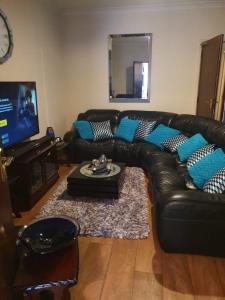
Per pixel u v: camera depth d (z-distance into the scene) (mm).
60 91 4551
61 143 3879
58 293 1216
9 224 1259
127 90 4578
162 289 1657
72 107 4852
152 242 2131
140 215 2496
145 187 3127
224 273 1789
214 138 2842
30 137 3240
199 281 1721
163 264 1879
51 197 2895
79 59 4578
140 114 4293
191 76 4316
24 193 2615
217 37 3420
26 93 2967
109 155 3990
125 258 1945
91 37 4430
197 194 1835
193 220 1818
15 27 2984
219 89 3719
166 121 4059
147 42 4289
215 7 3951
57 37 4293
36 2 3486
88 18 4344
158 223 1955
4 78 2807
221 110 3785
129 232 2227
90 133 4172
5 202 1222
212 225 1807
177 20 4113
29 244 1354
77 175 2834
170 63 4324
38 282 1164
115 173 2893
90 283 1706
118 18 4262
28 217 2520
